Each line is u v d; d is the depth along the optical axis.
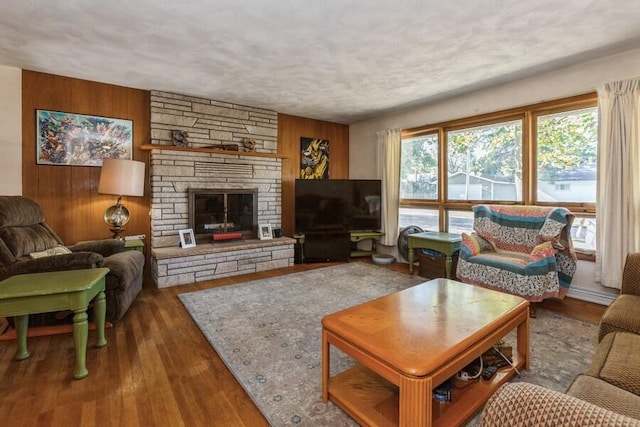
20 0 2.03
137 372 1.89
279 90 3.88
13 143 3.20
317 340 2.29
